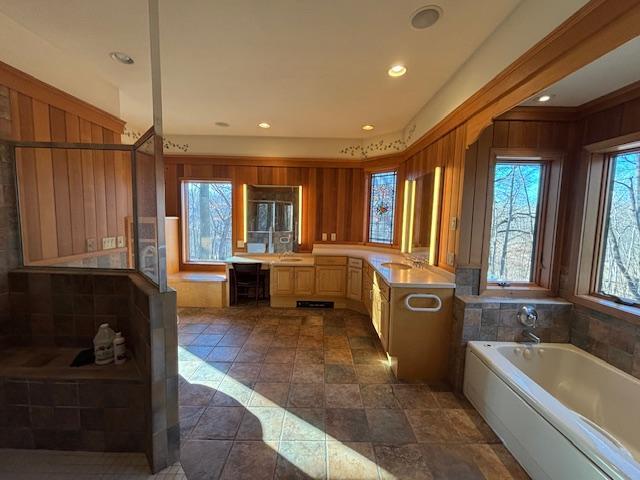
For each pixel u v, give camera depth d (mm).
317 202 4594
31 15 1761
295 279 4246
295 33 1906
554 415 1435
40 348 1906
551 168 2371
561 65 1420
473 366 2180
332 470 1577
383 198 4305
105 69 2449
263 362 2736
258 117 3555
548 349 2209
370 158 4344
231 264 4277
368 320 3834
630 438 1761
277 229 4641
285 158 4488
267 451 1695
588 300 2125
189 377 2473
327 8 1667
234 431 1850
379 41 1988
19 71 1893
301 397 2215
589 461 1240
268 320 3809
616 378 1873
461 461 1658
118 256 2201
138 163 1850
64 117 2244
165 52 2146
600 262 2180
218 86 2707
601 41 1228
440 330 2477
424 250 3107
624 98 1879
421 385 2408
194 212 4699
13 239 1928
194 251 4730
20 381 1586
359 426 1915
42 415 1608
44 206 2084
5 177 1874
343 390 2314
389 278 2604
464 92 2271
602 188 2145
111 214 2240
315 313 4082
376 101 3006
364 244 4586
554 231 2354
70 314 1915
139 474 1515
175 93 2879
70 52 2191
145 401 1554
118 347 1722
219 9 1674
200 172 4555
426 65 2297
